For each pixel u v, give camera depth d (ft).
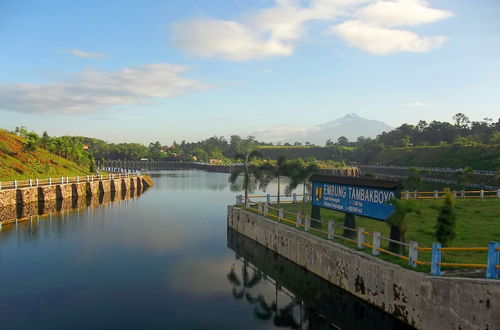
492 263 41.14
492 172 229.45
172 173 509.76
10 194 154.71
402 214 54.75
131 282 69.41
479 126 510.17
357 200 68.39
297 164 107.34
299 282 73.36
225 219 140.26
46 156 248.32
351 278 58.44
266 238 90.43
